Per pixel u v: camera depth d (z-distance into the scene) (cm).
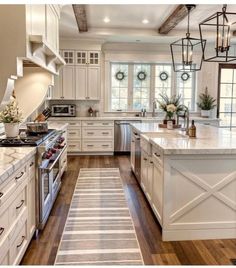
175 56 749
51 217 338
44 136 339
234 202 287
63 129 486
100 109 750
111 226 315
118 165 603
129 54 739
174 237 284
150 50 741
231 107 770
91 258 252
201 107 750
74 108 713
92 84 708
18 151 255
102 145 706
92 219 333
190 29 623
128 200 396
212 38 655
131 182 482
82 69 700
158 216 308
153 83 771
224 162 281
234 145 291
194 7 448
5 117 318
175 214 282
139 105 777
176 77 772
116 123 703
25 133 356
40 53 321
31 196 269
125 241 282
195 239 286
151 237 291
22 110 393
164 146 283
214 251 264
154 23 577
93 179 498
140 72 770
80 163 621
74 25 563
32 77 398
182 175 279
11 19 247
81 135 698
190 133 352
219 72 754
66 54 693
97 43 694
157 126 495
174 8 476
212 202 285
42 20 315
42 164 287
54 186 376
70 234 296
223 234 288
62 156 484
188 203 283
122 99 773
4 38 247
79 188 448
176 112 470
